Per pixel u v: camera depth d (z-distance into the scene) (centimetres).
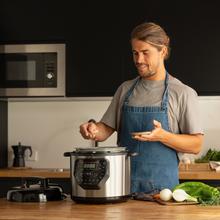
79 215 164
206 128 390
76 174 191
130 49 373
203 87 364
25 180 213
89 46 378
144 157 221
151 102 226
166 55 230
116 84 375
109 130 239
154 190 218
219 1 363
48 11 382
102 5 377
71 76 380
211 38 363
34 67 385
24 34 386
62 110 413
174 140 207
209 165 340
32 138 416
